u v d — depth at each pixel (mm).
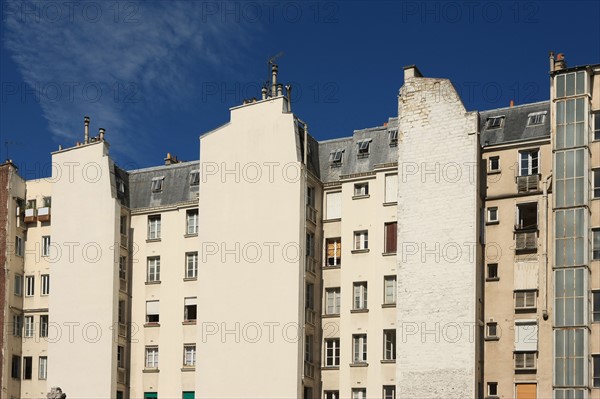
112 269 64125
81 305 64375
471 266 53594
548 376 52156
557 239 53156
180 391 61344
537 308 53219
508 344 53531
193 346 61844
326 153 63031
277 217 58844
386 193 59062
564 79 54844
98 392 62344
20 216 69500
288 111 61094
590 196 53188
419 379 53438
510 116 57594
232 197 60594
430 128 56562
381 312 57156
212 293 59750
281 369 56562
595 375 51000
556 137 54375
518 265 54250
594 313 51812
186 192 65562
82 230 65688
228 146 61500
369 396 56344
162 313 63562
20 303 68438
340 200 61281
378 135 61375
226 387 57875
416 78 57781
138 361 63594
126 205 66875
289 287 57500
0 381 65812
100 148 66625
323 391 58344
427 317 54094
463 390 52188
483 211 55938
